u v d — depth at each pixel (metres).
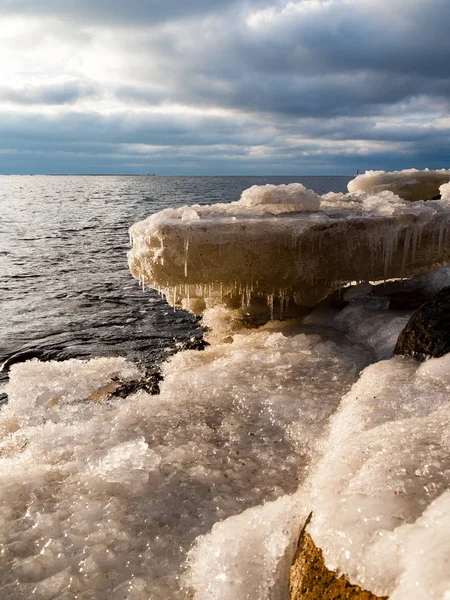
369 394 3.57
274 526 2.37
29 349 5.97
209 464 3.25
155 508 2.81
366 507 1.96
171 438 3.60
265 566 2.22
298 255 5.46
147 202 36.88
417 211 5.66
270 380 4.42
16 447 3.63
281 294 5.80
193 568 2.35
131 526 2.66
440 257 5.81
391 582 1.61
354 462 2.46
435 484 2.07
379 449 2.52
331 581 1.77
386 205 5.97
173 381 4.59
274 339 5.47
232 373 4.61
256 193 6.09
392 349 4.89
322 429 3.55
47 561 2.44
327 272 5.64
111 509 2.79
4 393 4.71
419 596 1.44
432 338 4.10
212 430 3.70
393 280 6.93
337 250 5.51
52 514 2.76
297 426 3.62
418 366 3.94
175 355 5.46
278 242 5.36
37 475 3.13
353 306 6.20
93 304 8.00
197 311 7.13
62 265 11.31
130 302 8.10
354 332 5.59
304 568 1.90
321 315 6.20
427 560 1.53
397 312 5.94
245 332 6.07
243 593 2.13
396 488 2.06
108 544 2.54
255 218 5.53
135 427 3.80
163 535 2.60
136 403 4.23
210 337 6.17
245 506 2.83
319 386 4.26
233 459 3.32
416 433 2.58
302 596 1.82
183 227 5.27
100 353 5.79
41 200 40.53
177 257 5.35
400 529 1.77
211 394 4.25
